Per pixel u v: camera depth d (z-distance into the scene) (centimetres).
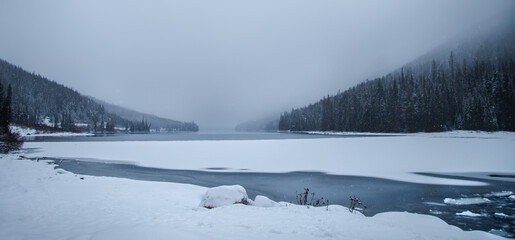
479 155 2995
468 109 7900
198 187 1565
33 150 3800
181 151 3669
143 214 842
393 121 9244
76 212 836
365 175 2123
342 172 2250
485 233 753
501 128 7325
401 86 10569
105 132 16550
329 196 1486
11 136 3497
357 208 1242
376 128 9600
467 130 7762
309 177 2062
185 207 998
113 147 4194
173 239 495
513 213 1147
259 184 1812
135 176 2070
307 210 922
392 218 916
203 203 1018
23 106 14688
